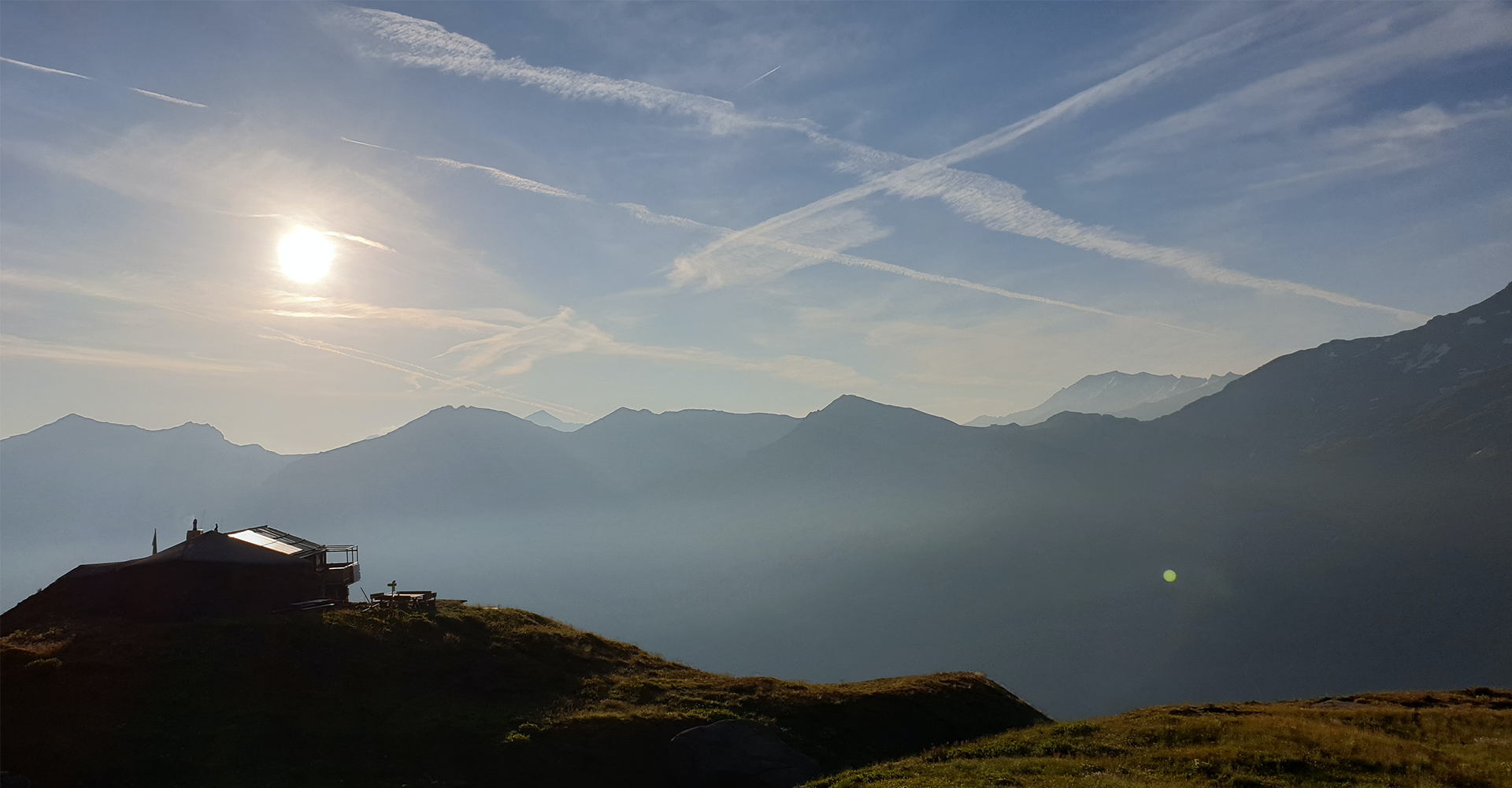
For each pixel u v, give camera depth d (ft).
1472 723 104.99
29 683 110.93
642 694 137.08
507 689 135.23
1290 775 78.84
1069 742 98.68
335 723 116.37
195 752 104.22
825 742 123.34
